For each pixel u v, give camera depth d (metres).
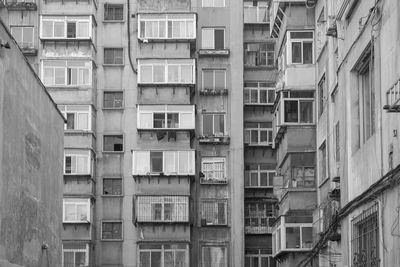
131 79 43.41
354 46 19.14
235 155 43.34
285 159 31.95
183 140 42.62
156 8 43.97
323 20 28.83
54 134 25.88
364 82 19.56
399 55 15.09
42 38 42.56
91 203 41.25
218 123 43.75
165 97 42.97
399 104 14.68
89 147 41.47
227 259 42.16
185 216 41.41
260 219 43.75
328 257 25.89
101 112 42.97
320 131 29.25
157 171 41.97
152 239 41.25
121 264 41.50
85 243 40.62
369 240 17.81
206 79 44.19
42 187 23.92
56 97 42.12
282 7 31.66
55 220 26.16
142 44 43.59
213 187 42.94
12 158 19.97
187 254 41.12
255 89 45.28
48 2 43.16
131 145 42.69
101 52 43.72
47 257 24.61
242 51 44.44
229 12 44.84
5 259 19.39
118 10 44.25
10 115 19.67
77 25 42.81
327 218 25.23
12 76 19.86
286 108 31.12
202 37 44.53
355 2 19.28
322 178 28.80
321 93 29.38
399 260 15.02
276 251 32.94
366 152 18.09
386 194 15.92
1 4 28.36
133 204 41.97
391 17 15.70
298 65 30.95
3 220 19.12
